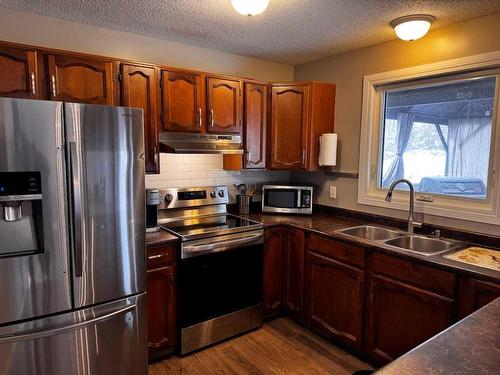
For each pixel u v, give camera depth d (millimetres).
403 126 2758
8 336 1577
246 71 3242
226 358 2398
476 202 2330
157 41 2738
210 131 2738
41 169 1597
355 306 2342
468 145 2387
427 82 2555
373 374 824
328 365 2316
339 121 3139
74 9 2174
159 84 2471
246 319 2709
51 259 1656
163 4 2080
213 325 2527
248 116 2936
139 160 1895
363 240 2326
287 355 2434
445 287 1858
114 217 1823
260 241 2742
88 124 1705
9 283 1574
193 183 3049
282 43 2811
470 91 2359
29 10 2195
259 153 3033
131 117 1845
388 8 2096
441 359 886
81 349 1772
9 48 1937
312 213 3266
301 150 3059
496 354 909
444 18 2234
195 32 2574
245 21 2332
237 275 2633
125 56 2609
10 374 1607
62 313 1718
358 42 2758
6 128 1511
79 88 2162
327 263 2516
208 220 2908
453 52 2338
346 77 3049
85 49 2455
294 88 3016
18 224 1626
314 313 2664
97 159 1741
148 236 2346
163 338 2344
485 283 1690
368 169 2930
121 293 1894
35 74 2016
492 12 2129
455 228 2377
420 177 2664
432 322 1930
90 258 1760
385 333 2186
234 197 3322
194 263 2393
